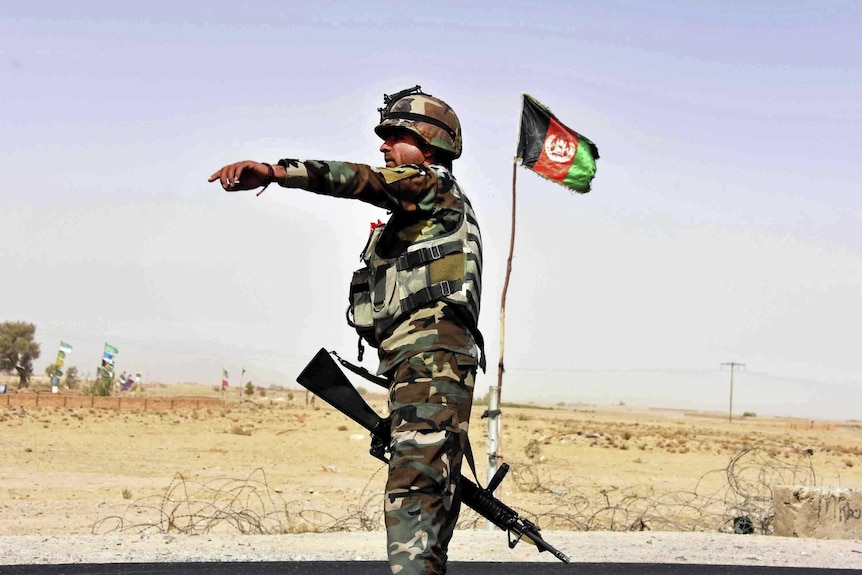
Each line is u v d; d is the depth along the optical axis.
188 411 60.34
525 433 49.50
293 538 9.26
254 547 8.52
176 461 27.77
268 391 139.62
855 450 52.56
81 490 20.25
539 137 14.22
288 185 3.91
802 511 11.45
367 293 4.48
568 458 33.81
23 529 13.91
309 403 94.38
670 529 14.91
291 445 35.22
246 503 18.30
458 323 4.29
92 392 76.19
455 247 4.32
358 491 21.36
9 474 22.86
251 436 39.22
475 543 9.19
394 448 4.14
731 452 43.56
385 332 4.35
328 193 4.03
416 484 4.07
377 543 8.99
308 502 18.78
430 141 4.53
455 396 4.20
